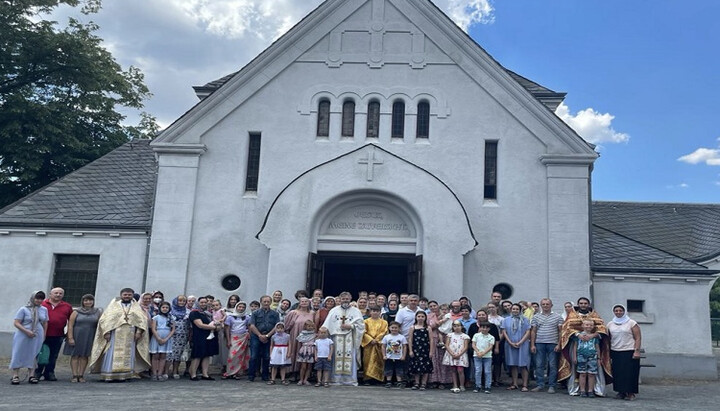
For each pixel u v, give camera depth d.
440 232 15.98
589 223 16.53
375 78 17.52
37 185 26.59
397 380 12.47
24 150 24.59
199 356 12.89
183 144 17.27
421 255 15.85
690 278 16.50
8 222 17.09
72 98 27.62
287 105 17.55
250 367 12.91
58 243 17.17
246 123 17.50
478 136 17.12
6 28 24.89
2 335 16.67
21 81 26.28
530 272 16.41
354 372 12.52
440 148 17.09
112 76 27.75
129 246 17.09
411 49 17.59
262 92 17.62
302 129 17.41
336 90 17.53
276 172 17.23
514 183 16.86
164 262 16.75
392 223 16.78
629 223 22.91
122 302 12.45
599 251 17.56
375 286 20.27
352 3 17.84
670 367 16.17
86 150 27.23
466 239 15.90
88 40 27.00
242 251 16.83
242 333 13.40
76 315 12.32
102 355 12.23
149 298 12.85
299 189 16.41
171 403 9.57
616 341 11.92
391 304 13.65
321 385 12.21
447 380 12.30
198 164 17.28
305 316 12.74
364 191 16.41
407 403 10.04
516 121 17.14
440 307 13.09
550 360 12.52
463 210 16.05
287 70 17.72
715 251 20.73
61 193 18.48
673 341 16.33
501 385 13.30
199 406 9.30
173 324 12.90
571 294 16.16
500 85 17.30
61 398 9.93
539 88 19.97
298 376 13.19
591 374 11.88
